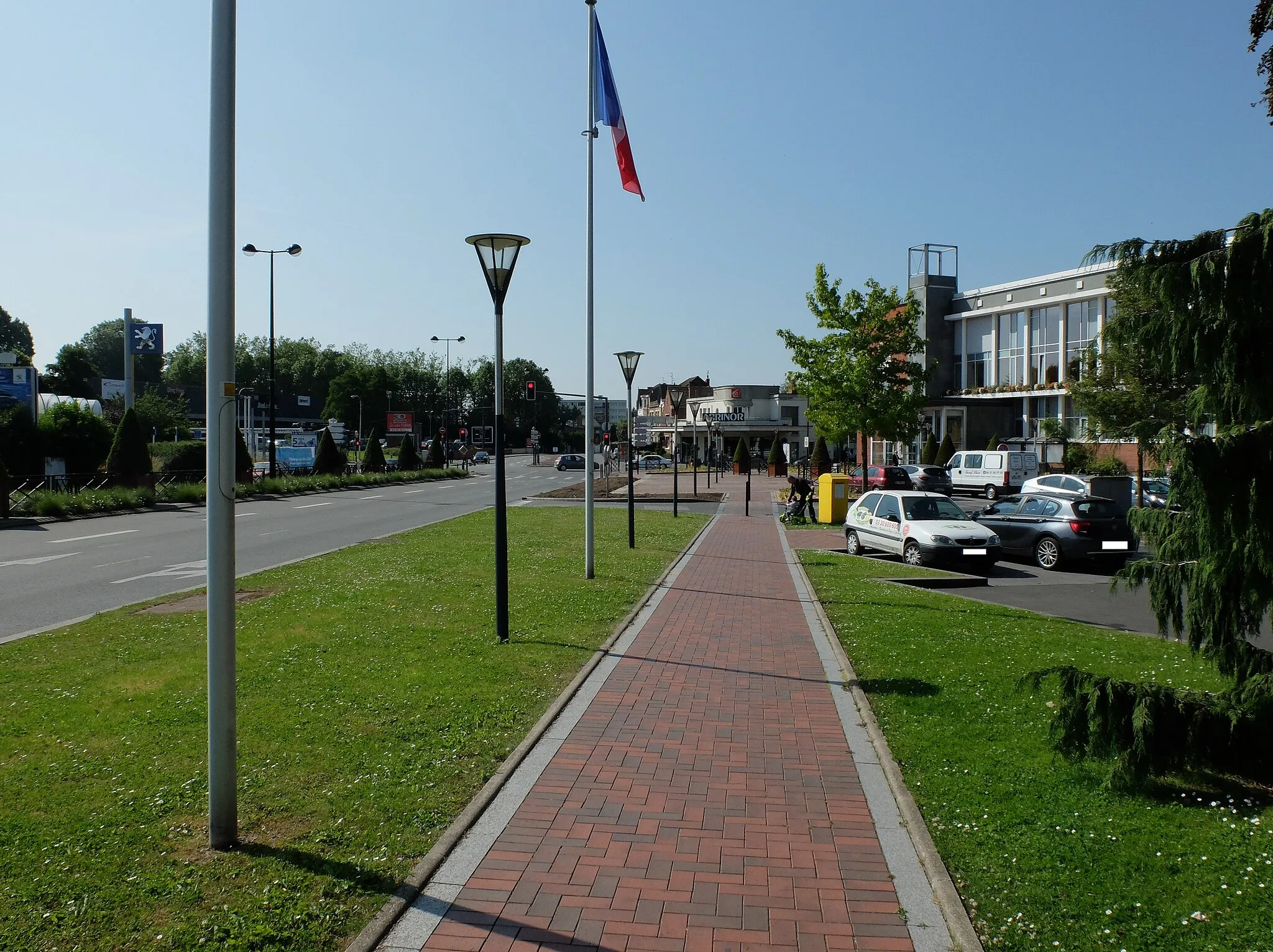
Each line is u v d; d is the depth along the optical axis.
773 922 4.13
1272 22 6.71
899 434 34.53
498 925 4.08
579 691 8.01
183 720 6.93
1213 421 5.62
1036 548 18.33
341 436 80.06
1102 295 49.28
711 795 5.61
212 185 4.84
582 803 5.47
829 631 10.76
